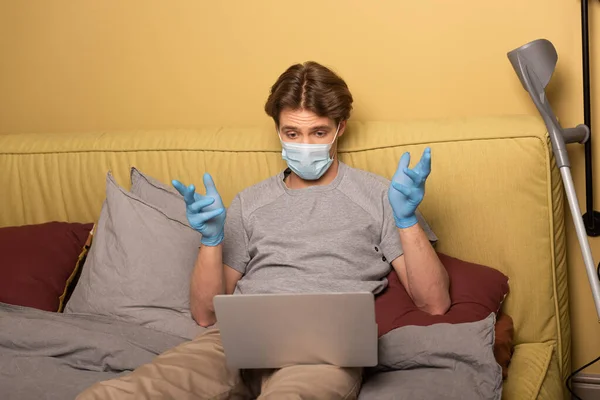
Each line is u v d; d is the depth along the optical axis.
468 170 1.93
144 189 2.13
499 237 1.92
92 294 1.94
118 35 2.44
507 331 1.82
